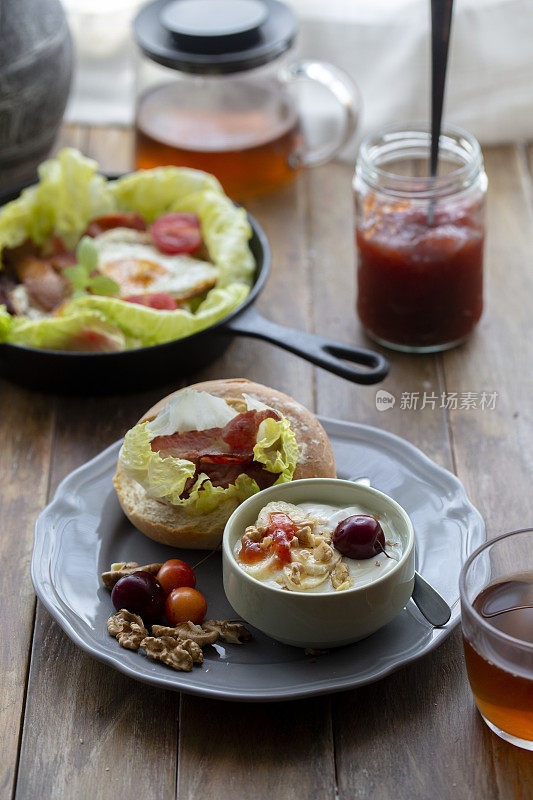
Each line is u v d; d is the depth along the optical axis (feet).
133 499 3.28
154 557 3.26
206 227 4.04
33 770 2.93
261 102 4.46
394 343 3.88
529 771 2.89
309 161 4.56
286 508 3.10
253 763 2.92
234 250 3.92
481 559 2.95
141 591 3.08
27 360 3.65
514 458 3.56
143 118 4.44
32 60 4.17
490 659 2.80
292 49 4.68
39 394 3.80
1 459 3.61
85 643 3.02
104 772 2.92
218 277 3.90
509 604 2.91
